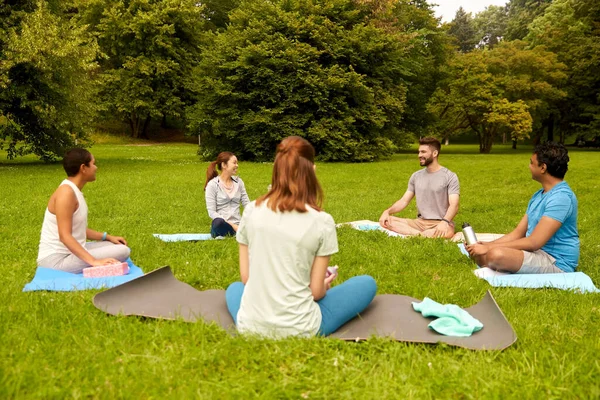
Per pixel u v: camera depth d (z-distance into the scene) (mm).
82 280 4316
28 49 15766
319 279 3029
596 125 35531
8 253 5480
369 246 6008
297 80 21719
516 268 4703
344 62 23078
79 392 2424
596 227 7625
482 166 19375
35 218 7812
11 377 2500
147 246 5871
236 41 22359
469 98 33688
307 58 21562
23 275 4582
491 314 3488
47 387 2447
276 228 2941
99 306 3557
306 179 2975
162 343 2969
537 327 3365
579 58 35312
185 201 10242
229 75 22484
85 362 2734
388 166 19578
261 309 3002
